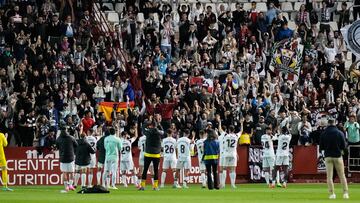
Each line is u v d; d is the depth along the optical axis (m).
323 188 75.50
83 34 93.62
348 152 86.06
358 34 94.19
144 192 68.06
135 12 99.75
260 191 69.88
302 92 93.38
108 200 56.22
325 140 57.53
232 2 111.19
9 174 79.81
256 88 90.75
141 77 90.94
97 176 76.44
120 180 81.38
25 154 80.12
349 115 86.25
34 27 92.31
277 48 94.75
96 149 78.88
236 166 84.12
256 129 84.88
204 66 93.69
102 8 105.44
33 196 61.59
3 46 91.50
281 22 99.19
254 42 97.56
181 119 83.38
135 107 85.00
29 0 97.81
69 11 96.00
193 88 87.00
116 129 78.62
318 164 86.38
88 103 83.12
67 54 90.31
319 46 98.75
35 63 87.94
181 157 76.94
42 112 82.75
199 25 98.00
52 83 87.12
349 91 93.12
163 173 77.19
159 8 101.50
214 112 85.12
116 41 95.88
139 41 97.12
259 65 96.12
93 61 90.81
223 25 98.75
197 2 105.06
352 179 86.44
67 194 64.56
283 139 77.44
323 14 106.06
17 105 82.38
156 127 72.50
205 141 72.62
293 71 93.81
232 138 76.88
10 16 93.62
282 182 81.75
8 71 87.88
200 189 74.00
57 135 81.38
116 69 90.81
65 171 68.62
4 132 81.31
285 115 86.19
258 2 111.31
